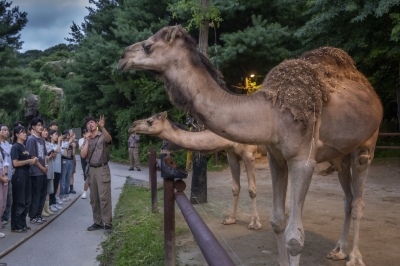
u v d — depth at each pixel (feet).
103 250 19.30
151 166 27.09
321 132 12.34
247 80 57.00
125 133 72.90
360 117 13.10
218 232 21.63
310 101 11.37
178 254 17.85
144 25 61.31
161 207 28.25
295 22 55.72
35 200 24.44
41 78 140.36
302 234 10.75
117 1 75.82
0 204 21.21
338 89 13.15
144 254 17.71
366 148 15.40
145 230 21.75
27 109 115.14
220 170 51.24
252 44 48.19
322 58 14.48
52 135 29.30
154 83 64.18
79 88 85.25
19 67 82.64
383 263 15.98
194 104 10.88
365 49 42.52
